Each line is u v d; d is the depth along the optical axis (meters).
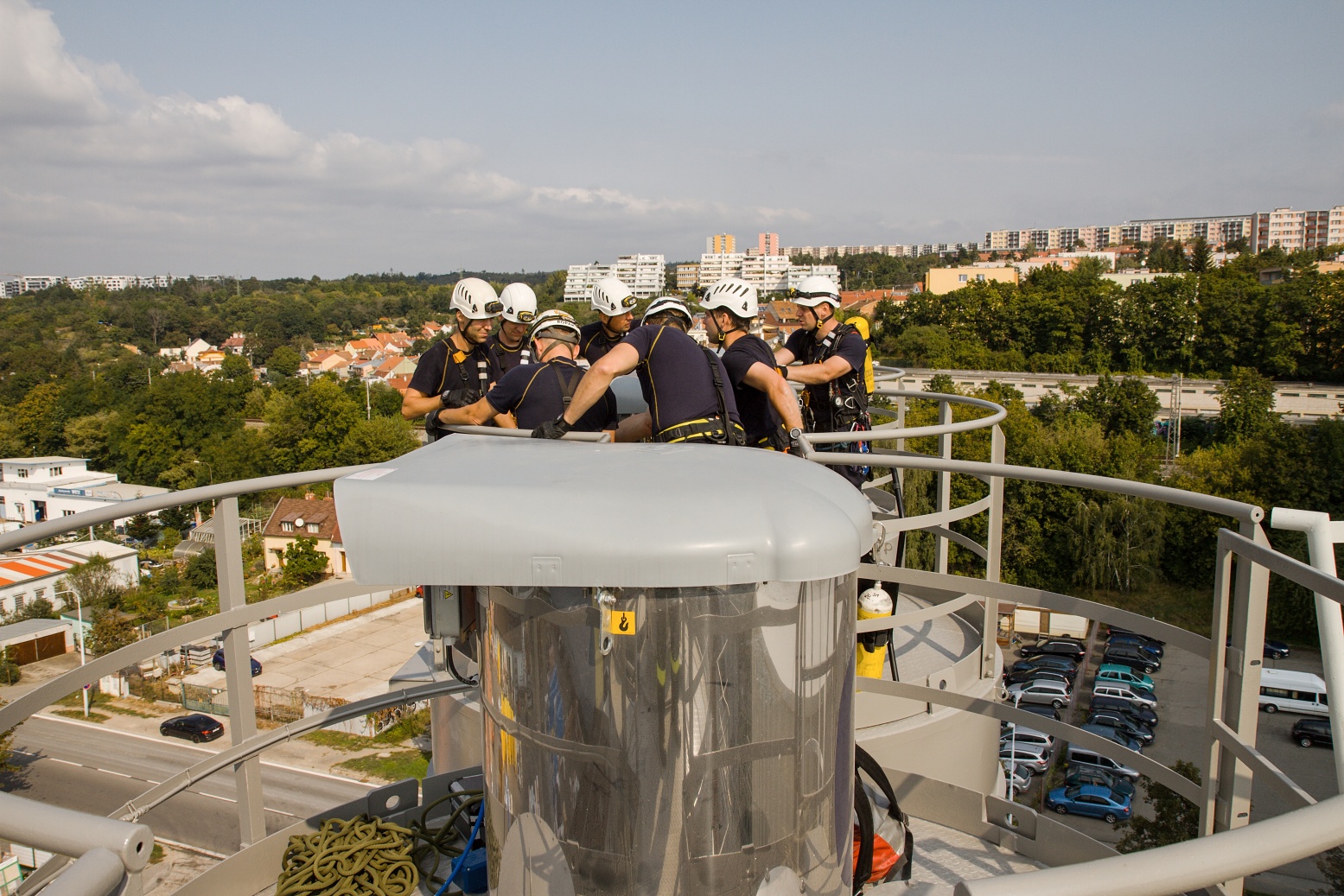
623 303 5.02
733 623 1.68
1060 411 58.84
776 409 3.32
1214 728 2.27
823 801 1.82
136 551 50.03
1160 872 1.00
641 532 1.63
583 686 1.71
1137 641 33.06
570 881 1.78
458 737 4.10
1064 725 2.79
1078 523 36.38
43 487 70.44
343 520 1.70
